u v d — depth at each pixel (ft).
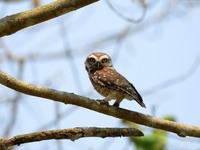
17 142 30.04
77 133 30.22
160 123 32.58
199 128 32.24
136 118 32.76
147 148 39.32
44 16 28.35
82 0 27.86
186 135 32.40
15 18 28.35
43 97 30.68
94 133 30.53
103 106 32.42
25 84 30.25
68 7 28.12
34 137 29.94
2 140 29.94
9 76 30.04
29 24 28.63
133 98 39.04
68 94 31.07
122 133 30.96
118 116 32.99
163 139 39.40
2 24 28.32
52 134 30.04
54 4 28.19
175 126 32.37
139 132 31.22
